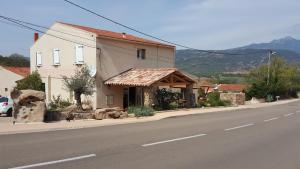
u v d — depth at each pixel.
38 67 38.38
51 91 36.88
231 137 14.38
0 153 9.72
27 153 9.75
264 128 17.97
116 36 35.38
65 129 16.53
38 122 19.16
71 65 34.84
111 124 19.39
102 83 33.06
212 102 40.53
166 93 33.34
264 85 64.25
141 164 8.81
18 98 19.44
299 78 85.06
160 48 39.81
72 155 9.59
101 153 10.02
